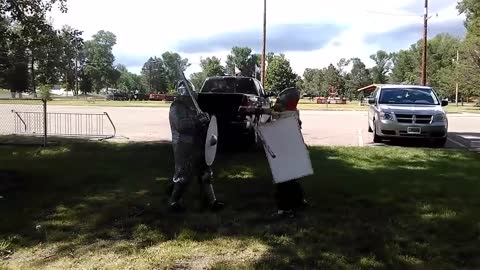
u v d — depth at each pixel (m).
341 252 4.92
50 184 7.92
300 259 4.73
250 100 11.84
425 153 11.60
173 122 6.23
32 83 64.25
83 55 112.56
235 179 8.41
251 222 5.93
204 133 6.26
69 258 4.83
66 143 13.34
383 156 11.12
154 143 13.39
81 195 7.21
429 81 101.81
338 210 6.39
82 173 8.84
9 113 25.59
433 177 8.63
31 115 23.55
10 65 11.37
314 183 7.94
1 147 12.63
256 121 7.10
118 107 37.69
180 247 5.10
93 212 6.34
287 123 6.03
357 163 10.14
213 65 101.38
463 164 10.15
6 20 9.30
